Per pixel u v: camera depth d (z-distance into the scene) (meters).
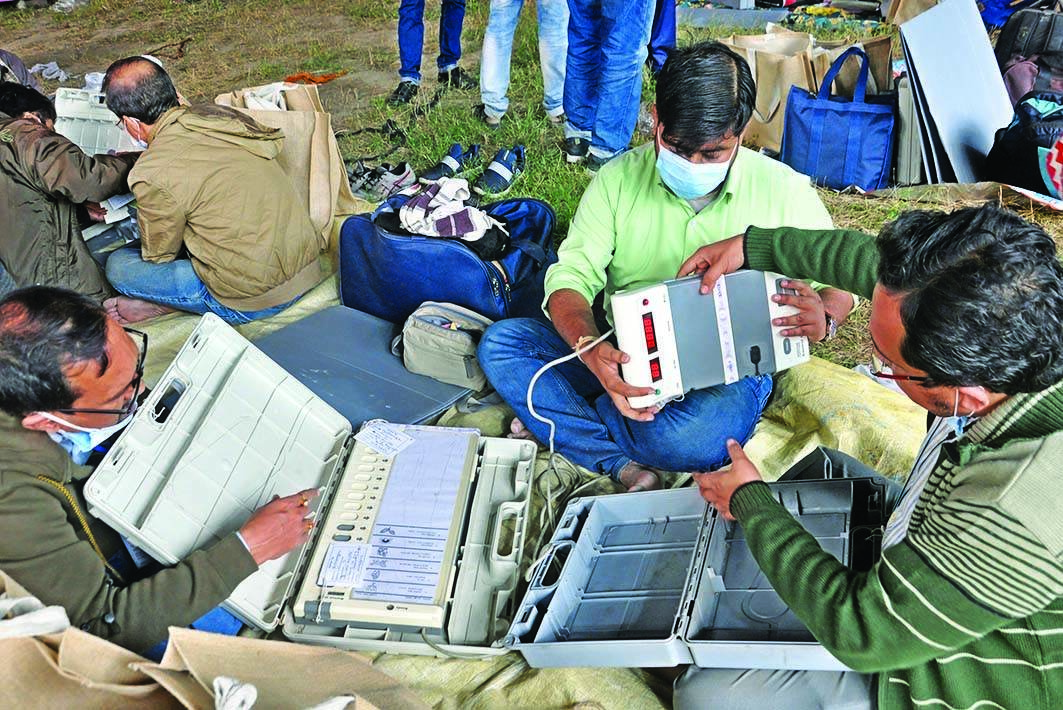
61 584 1.77
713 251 2.15
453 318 2.98
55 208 3.31
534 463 2.51
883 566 1.37
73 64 6.79
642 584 2.11
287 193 3.39
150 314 3.50
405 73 5.28
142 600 1.85
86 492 1.89
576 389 2.69
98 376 1.77
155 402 2.14
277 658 1.71
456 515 2.30
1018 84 4.40
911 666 1.43
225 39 7.04
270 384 2.42
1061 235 3.55
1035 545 1.20
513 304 3.19
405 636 2.12
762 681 1.78
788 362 2.19
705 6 6.54
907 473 2.49
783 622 1.84
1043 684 1.37
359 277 3.34
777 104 4.37
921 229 1.25
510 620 2.15
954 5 4.12
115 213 3.63
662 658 1.87
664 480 2.62
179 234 3.25
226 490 2.17
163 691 1.59
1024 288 1.15
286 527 2.01
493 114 4.84
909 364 1.29
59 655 1.51
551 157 4.46
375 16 7.26
